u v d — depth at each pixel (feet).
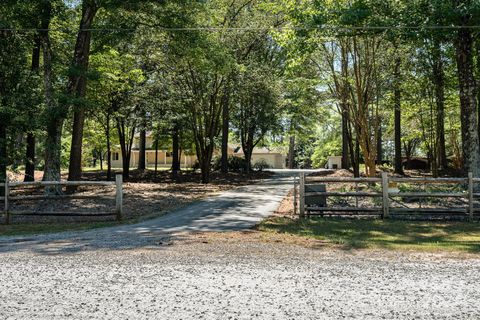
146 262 23.32
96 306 16.31
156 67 91.25
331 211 43.45
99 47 69.15
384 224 39.01
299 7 58.34
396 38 54.70
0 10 56.44
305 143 255.70
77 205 51.21
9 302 16.85
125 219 42.24
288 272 21.12
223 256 24.86
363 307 16.06
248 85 89.76
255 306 16.20
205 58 69.46
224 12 84.79
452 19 48.96
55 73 65.05
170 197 61.72
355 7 51.78
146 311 15.72
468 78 52.47
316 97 83.25
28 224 40.04
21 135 72.43
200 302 16.69
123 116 95.09
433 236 32.73
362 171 105.09
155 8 63.16
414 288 18.42
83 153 139.54
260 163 178.60
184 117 98.02
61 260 24.07
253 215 44.47
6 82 59.93
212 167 135.13
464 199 50.21
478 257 24.80
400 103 82.64
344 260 23.90
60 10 58.59
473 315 15.25
